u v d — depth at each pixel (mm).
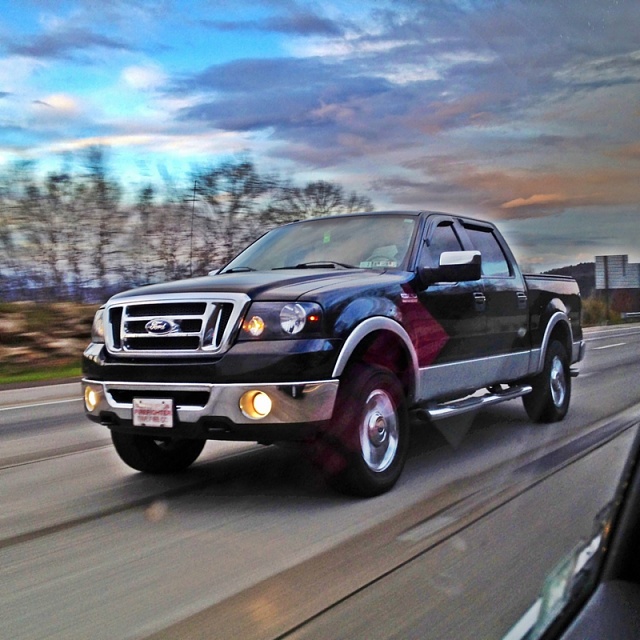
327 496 5090
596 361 15742
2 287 17812
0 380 14336
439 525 4379
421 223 6156
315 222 6660
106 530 4473
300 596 3375
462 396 6391
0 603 3408
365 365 5020
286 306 4699
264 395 4574
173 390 4750
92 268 18297
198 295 4832
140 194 18500
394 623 3068
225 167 19125
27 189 17766
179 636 3006
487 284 6582
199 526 4492
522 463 6000
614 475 5516
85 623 3160
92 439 7785
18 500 5273
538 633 1336
